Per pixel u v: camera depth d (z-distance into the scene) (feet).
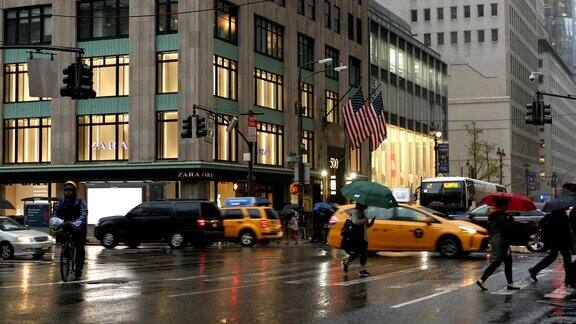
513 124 396.78
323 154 182.19
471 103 380.78
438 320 35.55
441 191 151.02
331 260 76.02
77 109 147.95
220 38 146.92
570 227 50.37
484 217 98.12
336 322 34.83
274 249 100.01
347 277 57.00
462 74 385.09
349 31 203.51
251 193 128.77
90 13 148.05
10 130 153.28
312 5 184.44
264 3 161.68
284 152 167.84
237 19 153.38
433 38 401.90
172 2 142.41
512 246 105.60
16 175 150.20
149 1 142.82
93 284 51.26
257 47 159.94
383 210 81.87
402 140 238.68
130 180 141.28
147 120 141.79
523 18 444.55
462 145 379.55
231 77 150.82
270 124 163.22
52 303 40.93
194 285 50.80
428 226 79.25
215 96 144.15
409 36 250.37
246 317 36.24
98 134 146.51
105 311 37.96
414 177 248.52
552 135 518.37
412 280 54.70
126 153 144.25
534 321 35.32
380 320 35.47
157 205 103.19
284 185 167.63
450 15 399.85
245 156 129.49
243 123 152.25
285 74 169.89
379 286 50.44
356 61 207.62
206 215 101.96
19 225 86.84
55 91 70.64
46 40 151.12
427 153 263.70
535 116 106.73
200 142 137.49
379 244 80.79
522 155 418.72
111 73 146.10
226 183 150.00
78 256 54.39
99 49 146.61
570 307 40.27
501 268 65.51
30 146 151.64
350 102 162.91
